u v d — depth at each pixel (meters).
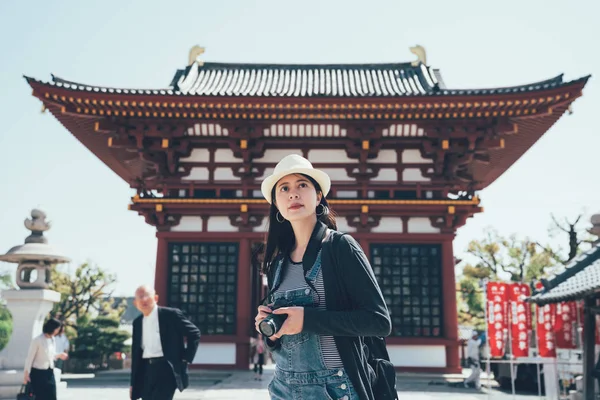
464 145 26.33
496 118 25.41
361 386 3.19
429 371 24.09
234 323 25.11
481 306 53.09
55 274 52.53
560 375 18.48
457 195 27.81
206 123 26.05
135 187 26.50
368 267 3.34
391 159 26.73
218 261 25.67
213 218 25.91
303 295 3.36
